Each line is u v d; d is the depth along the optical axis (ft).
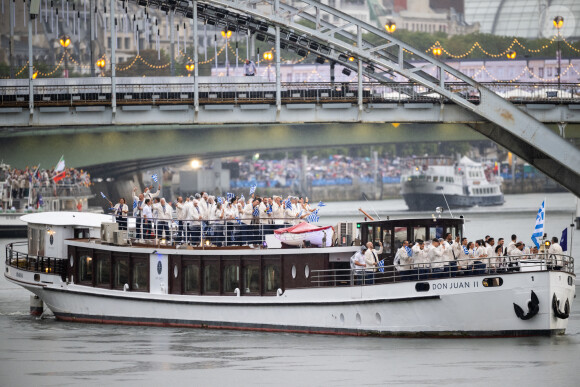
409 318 419.74
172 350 414.62
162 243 475.31
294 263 446.60
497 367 371.76
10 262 525.75
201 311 463.01
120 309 482.69
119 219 501.97
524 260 414.62
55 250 503.61
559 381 352.69
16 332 465.47
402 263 425.28
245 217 479.41
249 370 374.63
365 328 428.97
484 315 412.16
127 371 376.89
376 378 358.84
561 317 414.00
